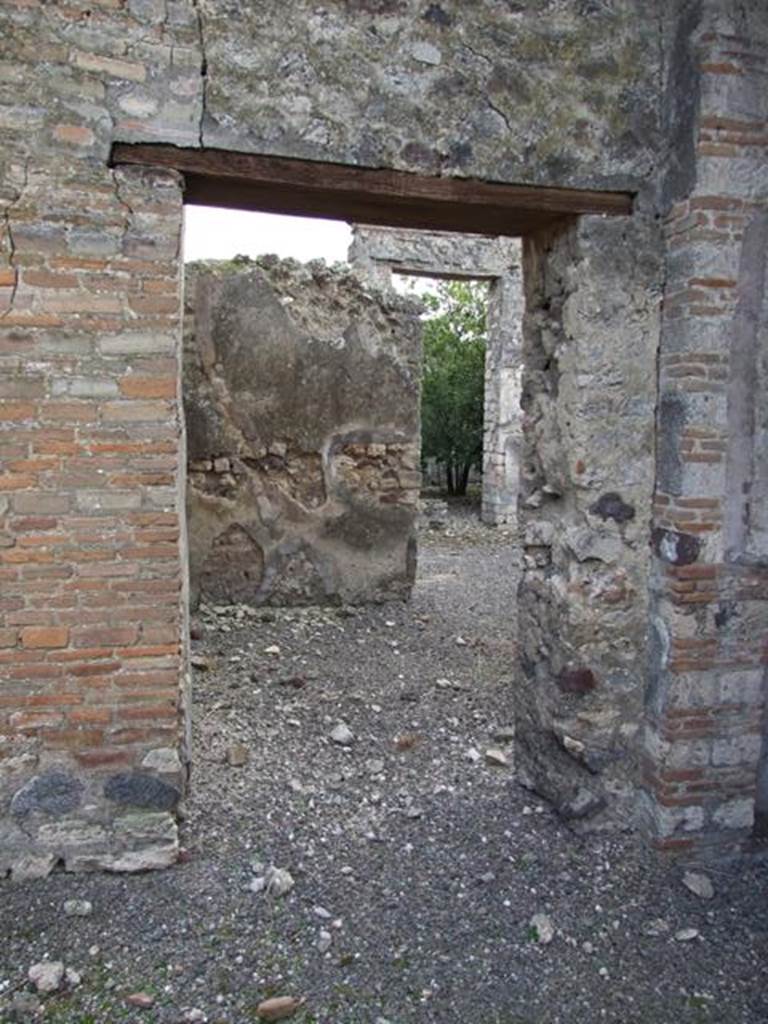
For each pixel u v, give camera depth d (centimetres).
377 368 657
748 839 321
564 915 281
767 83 291
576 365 314
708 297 292
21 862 283
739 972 258
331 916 274
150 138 268
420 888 292
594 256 307
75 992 237
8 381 266
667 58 306
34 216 263
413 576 690
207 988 241
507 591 768
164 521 280
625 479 317
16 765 280
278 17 274
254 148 275
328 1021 232
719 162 288
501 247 1170
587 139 303
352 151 284
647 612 324
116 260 270
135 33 265
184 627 328
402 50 285
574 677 324
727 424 299
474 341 1488
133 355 273
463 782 372
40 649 278
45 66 260
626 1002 245
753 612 310
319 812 341
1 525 271
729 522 303
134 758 288
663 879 304
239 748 385
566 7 297
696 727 310
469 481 1677
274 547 645
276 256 636
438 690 494
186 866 294
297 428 639
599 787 327
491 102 294
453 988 247
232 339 617
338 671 522
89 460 274
